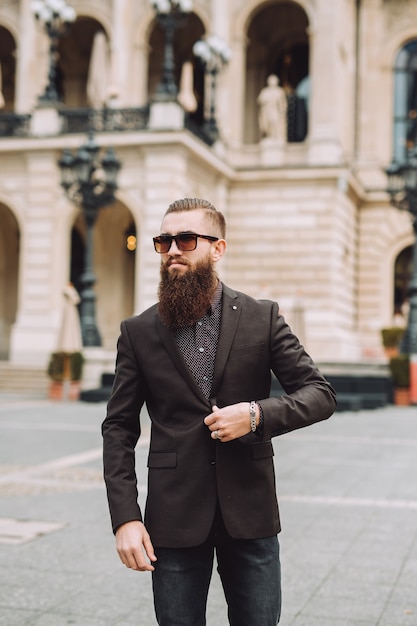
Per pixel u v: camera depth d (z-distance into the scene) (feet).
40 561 20.81
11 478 33.27
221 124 114.11
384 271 120.88
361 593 18.37
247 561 9.64
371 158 122.83
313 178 107.55
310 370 9.91
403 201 82.58
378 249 121.19
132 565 9.21
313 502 28.84
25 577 19.43
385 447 44.52
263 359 9.96
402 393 76.23
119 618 16.67
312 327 105.91
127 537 9.25
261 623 9.53
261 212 110.11
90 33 125.49
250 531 9.46
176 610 9.43
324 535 23.89
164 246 9.96
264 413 9.18
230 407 9.18
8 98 137.28
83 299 80.18
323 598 17.97
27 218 102.01
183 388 9.71
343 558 21.34
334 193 107.14
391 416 65.00
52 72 102.22
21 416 59.31
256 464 9.64
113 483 9.64
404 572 20.10
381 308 120.67
